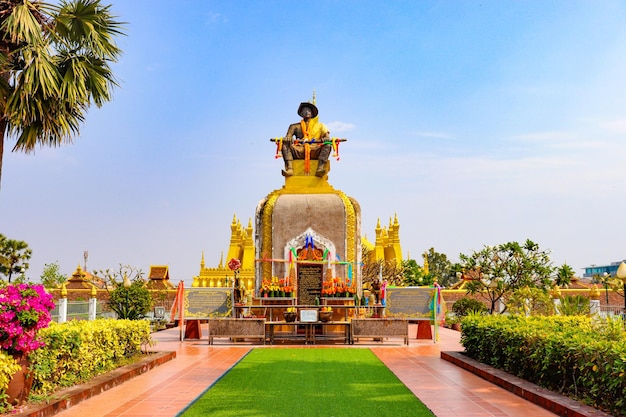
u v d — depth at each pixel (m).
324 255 18.47
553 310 15.86
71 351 8.49
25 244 29.55
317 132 20.30
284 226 18.77
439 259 62.16
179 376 10.23
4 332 6.80
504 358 10.15
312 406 7.63
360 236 19.02
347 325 16.33
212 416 7.08
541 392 7.91
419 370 10.98
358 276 18.59
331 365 11.67
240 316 17.42
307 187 19.75
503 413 7.23
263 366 11.52
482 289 24.66
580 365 7.33
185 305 16.88
